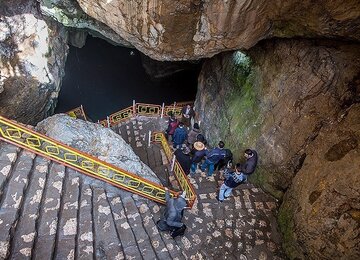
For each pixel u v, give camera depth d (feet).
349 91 23.85
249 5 21.54
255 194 30.19
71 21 36.24
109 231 21.35
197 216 27.27
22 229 18.52
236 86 35.40
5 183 20.51
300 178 25.59
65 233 19.61
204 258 23.70
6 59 36.09
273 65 30.19
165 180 32.14
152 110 53.11
